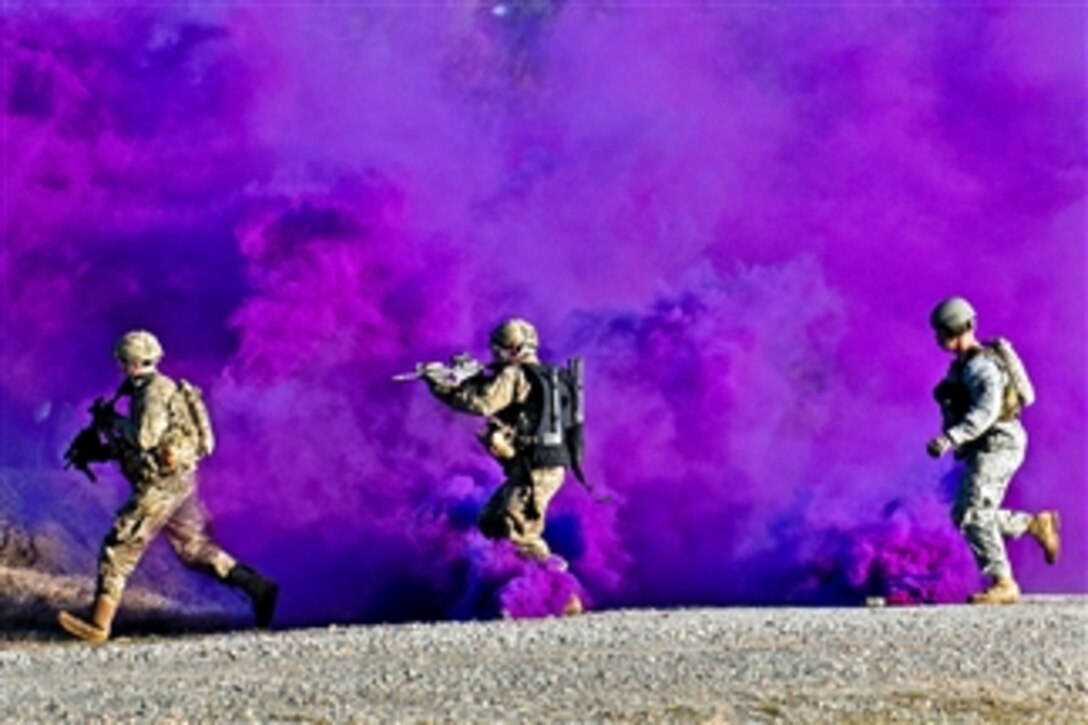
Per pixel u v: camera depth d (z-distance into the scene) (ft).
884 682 68.80
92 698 67.51
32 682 71.15
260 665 72.84
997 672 70.33
